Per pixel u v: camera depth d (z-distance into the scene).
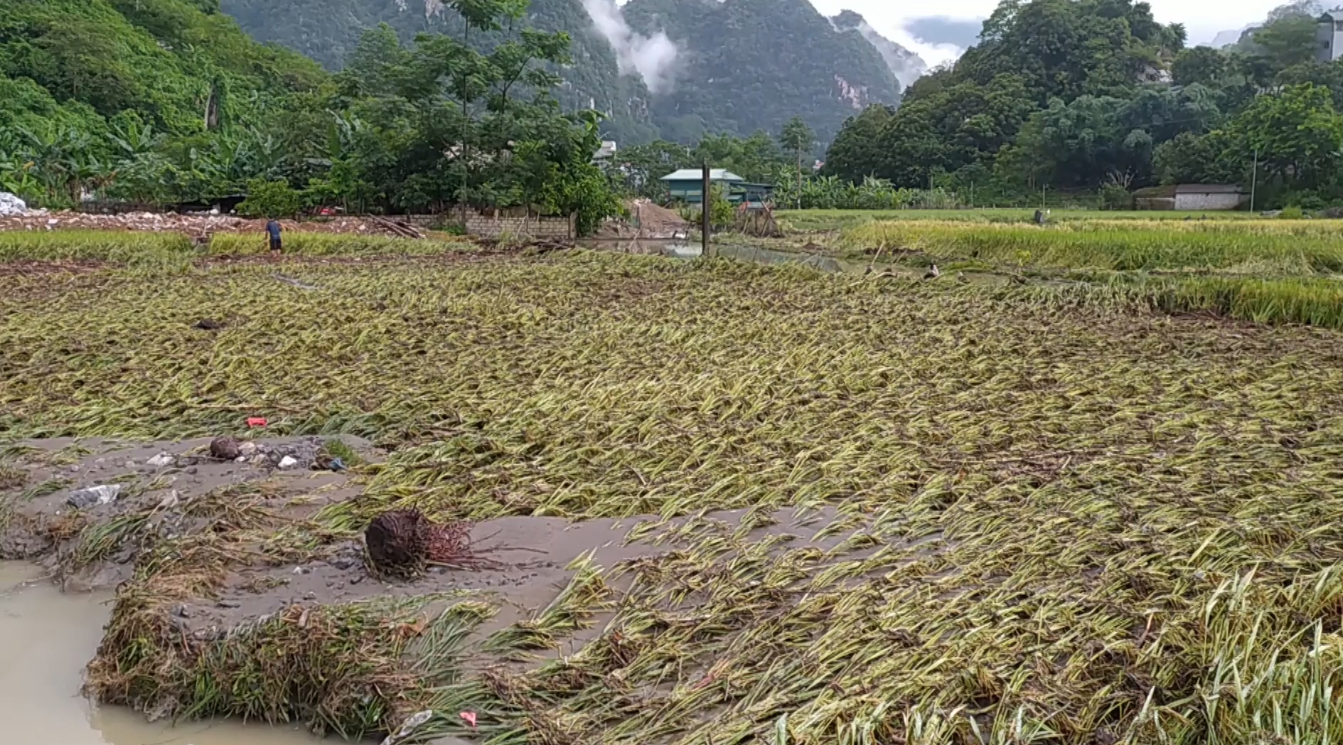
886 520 5.49
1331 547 4.86
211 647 4.22
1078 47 94.94
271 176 39.03
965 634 3.94
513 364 9.57
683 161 80.62
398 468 6.35
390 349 10.25
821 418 7.60
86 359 9.55
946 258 22.97
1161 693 3.56
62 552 5.53
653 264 19.56
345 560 5.05
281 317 12.08
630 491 6.02
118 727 4.06
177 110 64.19
